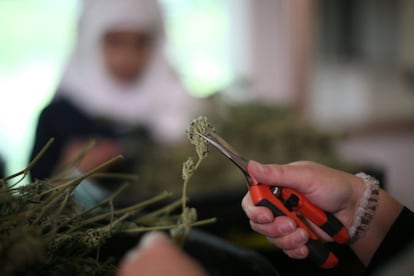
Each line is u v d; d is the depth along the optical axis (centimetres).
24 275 39
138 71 155
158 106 161
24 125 202
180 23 220
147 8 154
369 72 255
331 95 249
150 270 31
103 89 150
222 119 125
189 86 204
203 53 226
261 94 230
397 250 50
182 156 112
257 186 47
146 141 129
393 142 266
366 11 247
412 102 268
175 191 104
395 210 53
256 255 47
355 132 255
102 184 106
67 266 42
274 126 120
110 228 46
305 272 77
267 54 231
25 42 200
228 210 87
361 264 58
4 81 200
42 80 204
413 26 256
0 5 194
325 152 121
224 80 228
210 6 223
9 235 37
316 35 239
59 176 52
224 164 111
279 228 47
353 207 53
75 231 46
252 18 226
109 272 45
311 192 51
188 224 46
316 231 56
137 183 106
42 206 44
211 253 49
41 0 197
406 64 260
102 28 149
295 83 235
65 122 135
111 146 119
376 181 53
